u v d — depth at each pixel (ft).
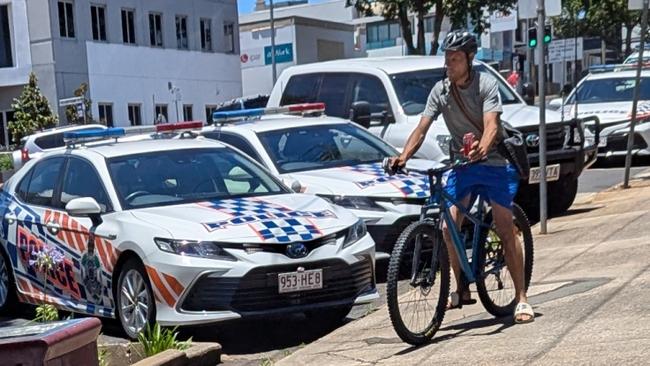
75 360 11.84
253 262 20.22
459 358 17.11
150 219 21.74
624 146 51.65
